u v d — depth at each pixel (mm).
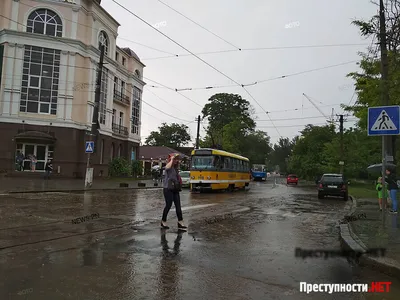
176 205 9344
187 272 5590
